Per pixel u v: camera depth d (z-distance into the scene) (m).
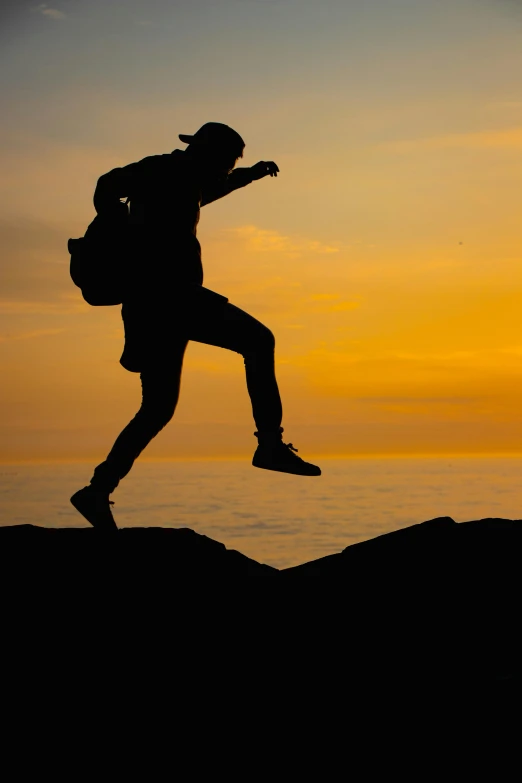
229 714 3.31
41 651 3.53
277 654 3.60
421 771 3.01
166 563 4.03
